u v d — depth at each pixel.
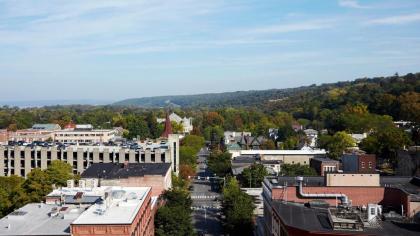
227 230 126.25
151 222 113.81
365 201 94.19
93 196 102.19
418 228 71.81
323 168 191.88
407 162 175.12
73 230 78.44
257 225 129.12
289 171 183.62
